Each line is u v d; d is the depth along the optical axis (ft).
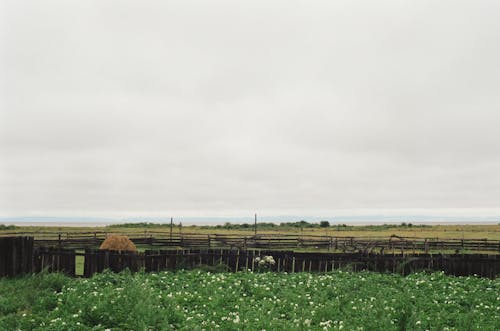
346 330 35.88
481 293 52.21
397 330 36.27
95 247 124.16
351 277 61.77
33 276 54.44
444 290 53.57
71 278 59.88
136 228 289.12
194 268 70.18
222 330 35.47
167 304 42.60
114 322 36.99
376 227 347.77
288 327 35.99
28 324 36.29
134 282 49.39
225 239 138.62
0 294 47.98
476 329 37.09
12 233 160.97
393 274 68.08
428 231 278.87
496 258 74.64
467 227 390.01
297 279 58.90
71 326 35.09
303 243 139.44
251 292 49.88
